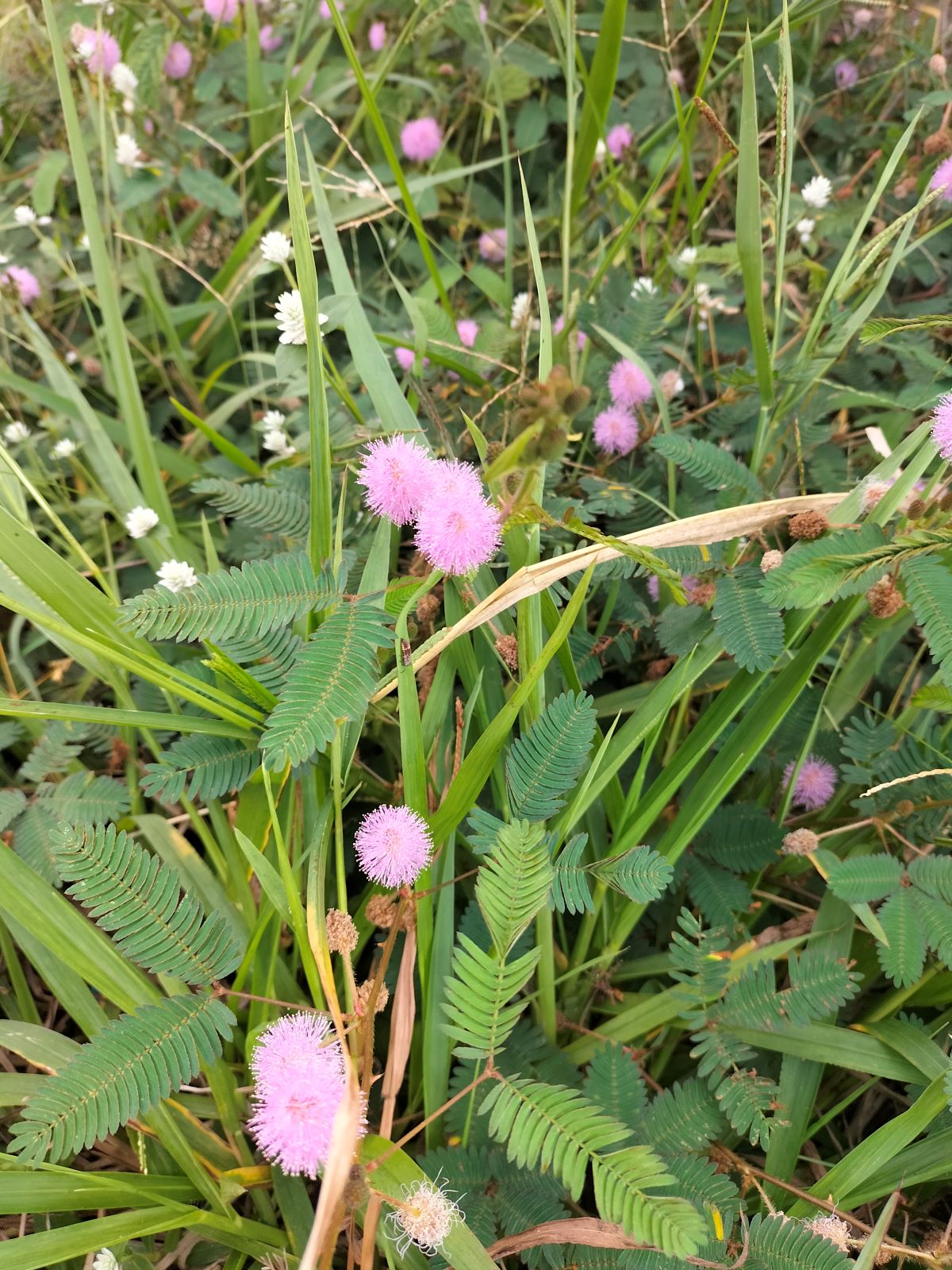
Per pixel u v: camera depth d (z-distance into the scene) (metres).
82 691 0.35
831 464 0.37
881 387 0.41
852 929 0.29
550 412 0.17
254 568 0.24
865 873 0.28
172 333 0.43
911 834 0.30
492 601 0.25
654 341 0.38
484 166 0.42
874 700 0.33
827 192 0.39
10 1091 0.25
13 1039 0.25
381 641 0.22
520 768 0.25
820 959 0.26
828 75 0.51
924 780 0.30
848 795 0.32
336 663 0.22
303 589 0.24
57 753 0.31
